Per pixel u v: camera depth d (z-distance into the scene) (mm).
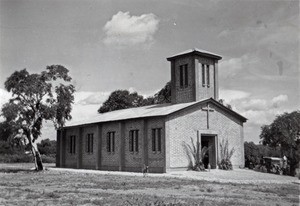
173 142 35281
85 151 47688
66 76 42750
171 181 24672
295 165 44062
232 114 40750
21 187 21234
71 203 14117
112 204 13797
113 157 41938
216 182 24531
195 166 36250
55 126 43812
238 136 41000
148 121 37312
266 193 18906
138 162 38031
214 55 40875
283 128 45625
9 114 40375
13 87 41375
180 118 36156
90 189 19734
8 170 42812
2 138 42406
